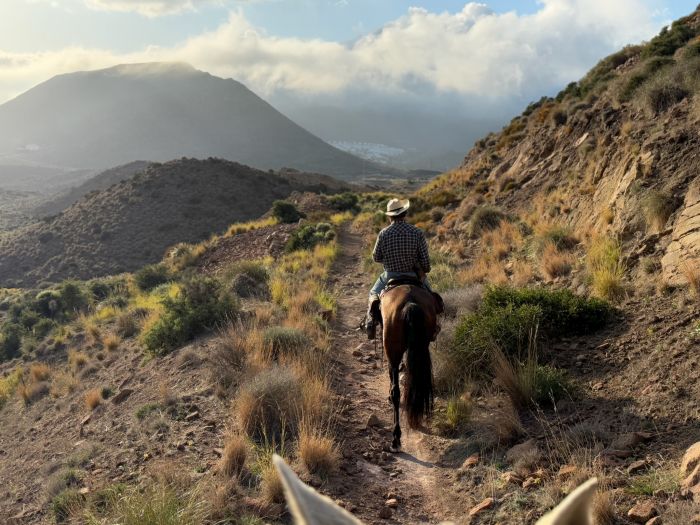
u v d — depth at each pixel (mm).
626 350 8570
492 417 7855
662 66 18766
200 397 10070
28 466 11172
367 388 10336
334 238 30328
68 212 111688
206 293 15797
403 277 8172
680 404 6691
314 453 7055
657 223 11547
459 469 7020
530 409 7953
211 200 108062
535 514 5527
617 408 7172
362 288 20047
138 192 108750
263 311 14406
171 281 31703
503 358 8750
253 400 8305
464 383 9242
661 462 5754
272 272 22203
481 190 28797
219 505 6121
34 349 25188
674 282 9539
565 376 8445
